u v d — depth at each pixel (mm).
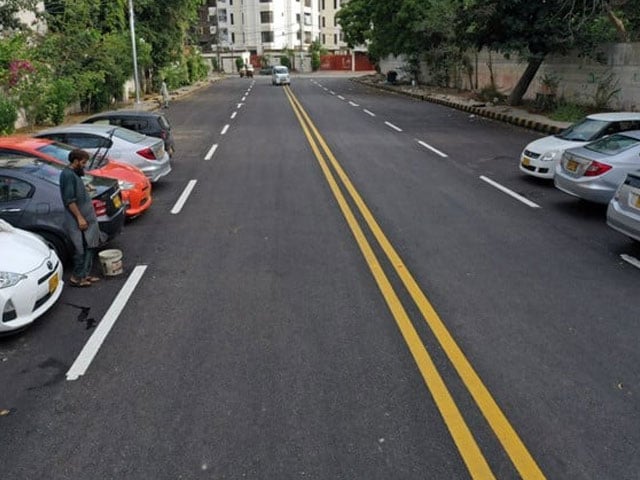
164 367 5188
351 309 6316
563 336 5727
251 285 6996
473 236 8898
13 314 5605
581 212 10352
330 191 11758
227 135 20031
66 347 5578
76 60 24812
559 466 3898
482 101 29500
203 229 9305
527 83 26188
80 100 25719
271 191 11820
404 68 46812
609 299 6613
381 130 21109
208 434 4250
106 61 26156
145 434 4266
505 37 24391
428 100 33500
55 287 6262
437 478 3791
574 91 24078
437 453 4027
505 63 31047
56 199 7406
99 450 4098
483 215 10094
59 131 11195
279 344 5566
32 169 7723
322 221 9672
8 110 17203
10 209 7309
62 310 6371
